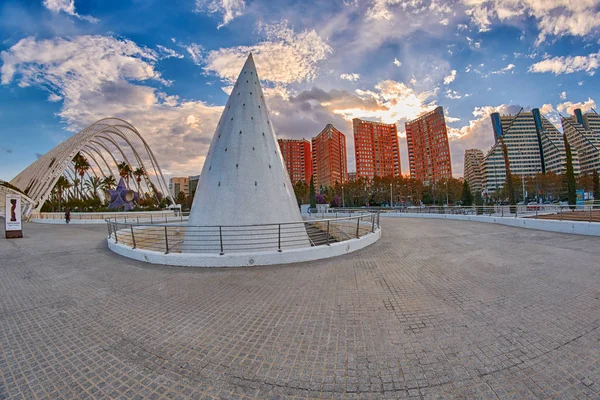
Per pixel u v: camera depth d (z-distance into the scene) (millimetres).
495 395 2334
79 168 56094
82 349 3244
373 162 100875
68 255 9328
